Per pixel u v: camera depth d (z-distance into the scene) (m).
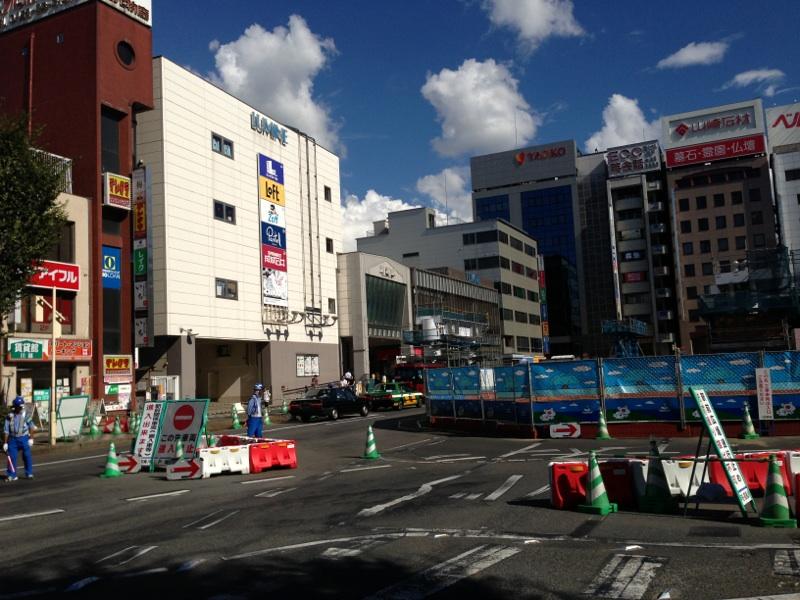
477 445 20.67
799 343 43.81
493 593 6.26
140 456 17.16
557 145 130.12
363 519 9.88
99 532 9.67
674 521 9.16
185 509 11.34
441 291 73.88
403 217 99.56
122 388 35.19
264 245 48.94
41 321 31.52
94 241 34.72
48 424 28.73
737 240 98.69
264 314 48.19
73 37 36.97
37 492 14.09
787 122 97.00
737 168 99.62
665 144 104.50
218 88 45.69
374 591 6.41
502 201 132.75
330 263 58.00
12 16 38.47
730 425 19.55
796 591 6.04
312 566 7.37
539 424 21.88
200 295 42.34
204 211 43.34
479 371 25.27
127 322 36.44
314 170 56.66
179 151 41.72
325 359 55.56
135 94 38.47
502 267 93.19
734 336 48.69
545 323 107.94
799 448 16.33
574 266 126.94
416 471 15.20
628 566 7.01
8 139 24.72
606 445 18.91
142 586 6.80
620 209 109.94
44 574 7.41
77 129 36.09
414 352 63.47
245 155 47.91
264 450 16.50
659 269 105.81
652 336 105.69
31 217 24.22
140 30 39.25
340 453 19.92
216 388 50.47
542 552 7.70
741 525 8.78
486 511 10.20
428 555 7.70
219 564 7.56
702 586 6.27
